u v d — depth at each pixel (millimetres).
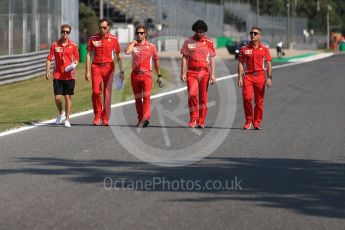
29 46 102812
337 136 44062
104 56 47906
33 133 44469
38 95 76688
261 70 46312
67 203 24891
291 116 55594
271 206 24578
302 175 30828
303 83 96500
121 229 21344
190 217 22875
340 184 28797
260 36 46250
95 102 48438
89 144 39562
